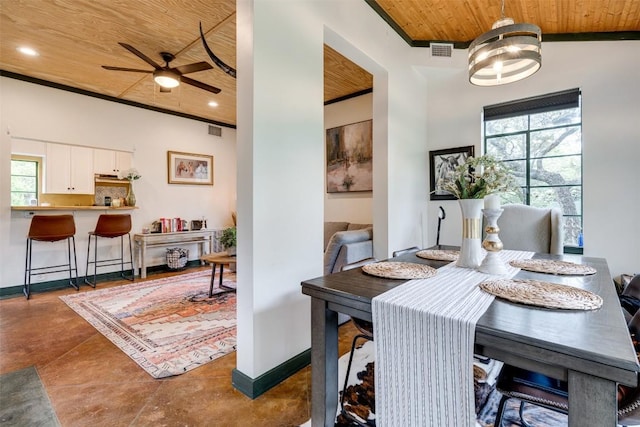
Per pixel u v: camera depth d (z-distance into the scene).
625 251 2.99
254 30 1.84
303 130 2.18
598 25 3.05
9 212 3.99
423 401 1.03
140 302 3.58
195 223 5.81
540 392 1.08
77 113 4.50
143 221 5.25
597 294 1.20
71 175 5.27
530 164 3.54
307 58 2.22
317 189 2.30
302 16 2.19
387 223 3.34
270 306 1.93
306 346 2.20
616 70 3.04
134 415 1.64
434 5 3.04
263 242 1.89
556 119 3.39
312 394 1.44
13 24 2.96
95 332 2.73
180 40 3.30
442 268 1.67
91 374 2.05
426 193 4.18
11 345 2.48
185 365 2.16
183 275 5.02
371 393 1.79
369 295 1.21
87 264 4.60
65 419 1.61
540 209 2.65
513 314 0.99
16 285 4.02
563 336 0.83
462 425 0.95
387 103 3.34
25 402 1.75
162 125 5.48
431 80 4.15
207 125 6.13
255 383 1.81
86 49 3.46
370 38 3.00
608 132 3.06
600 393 0.75
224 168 6.43
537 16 3.04
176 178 5.66
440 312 1.01
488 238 1.57
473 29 3.51
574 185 3.30
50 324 2.93
